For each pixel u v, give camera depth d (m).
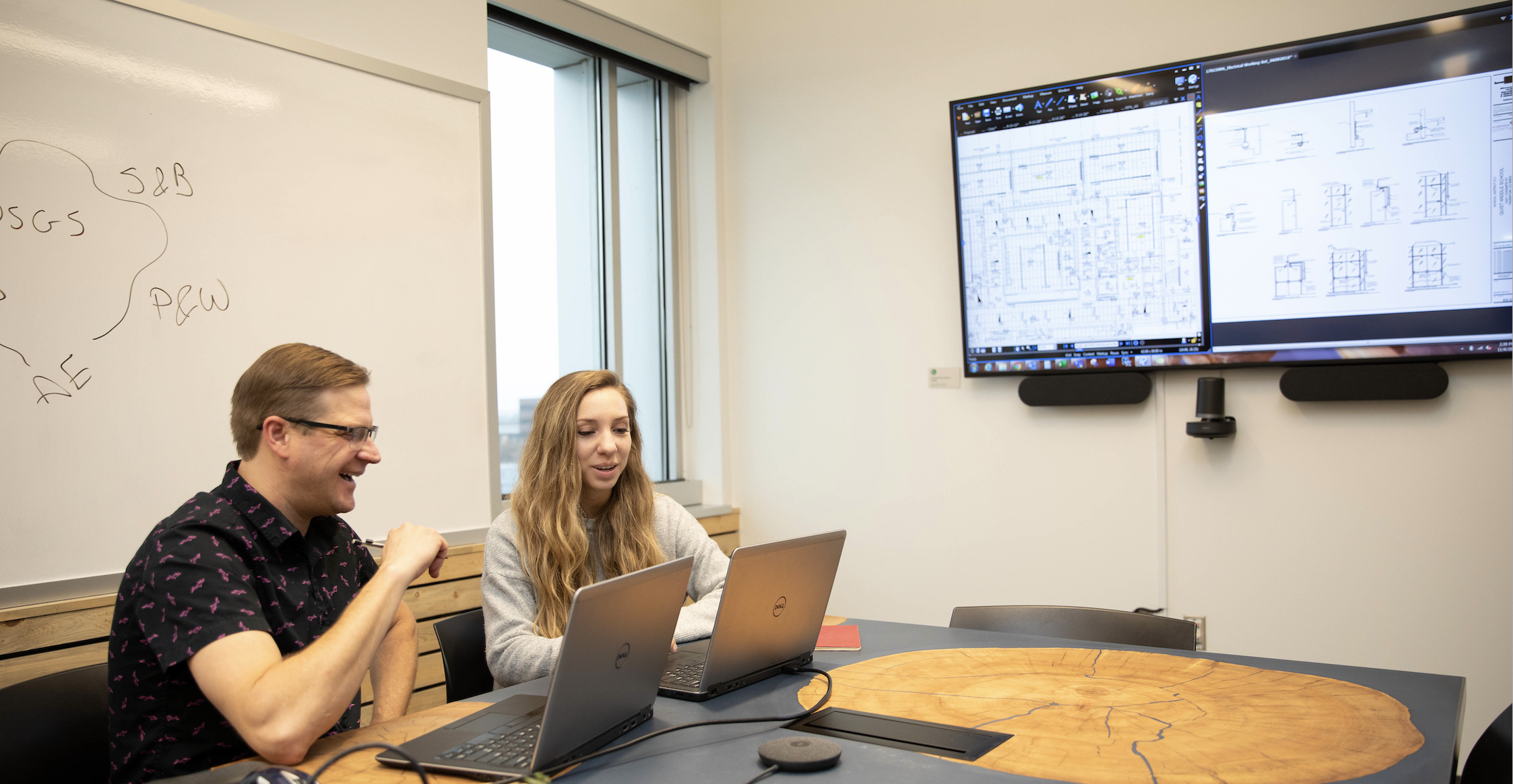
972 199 3.06
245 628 1.20
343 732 1.29
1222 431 2.66
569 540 1.78
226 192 2.21
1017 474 3.11
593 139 3.46
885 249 3.36
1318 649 2.65
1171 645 1.89
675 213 3.73
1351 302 2.54
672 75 3.66
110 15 2.03
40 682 1.33
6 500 1.87
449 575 2.62
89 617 1.96
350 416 1.40
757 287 3.66
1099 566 2.96
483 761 1.12
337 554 1.55
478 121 2.80
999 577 3.14
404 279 2.58
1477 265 2.39
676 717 1.33
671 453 3.73
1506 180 2.35
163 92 2.11
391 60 2.57
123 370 2.04
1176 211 2.74
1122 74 2.79
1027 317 3.00
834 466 3.47
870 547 3.39
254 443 1.39
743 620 1.42
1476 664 2.46
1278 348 2.63
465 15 2.77
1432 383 2.46
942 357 3.25
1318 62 2.54
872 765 1.12
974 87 3.19
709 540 2.09
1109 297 2.86
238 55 2.24
